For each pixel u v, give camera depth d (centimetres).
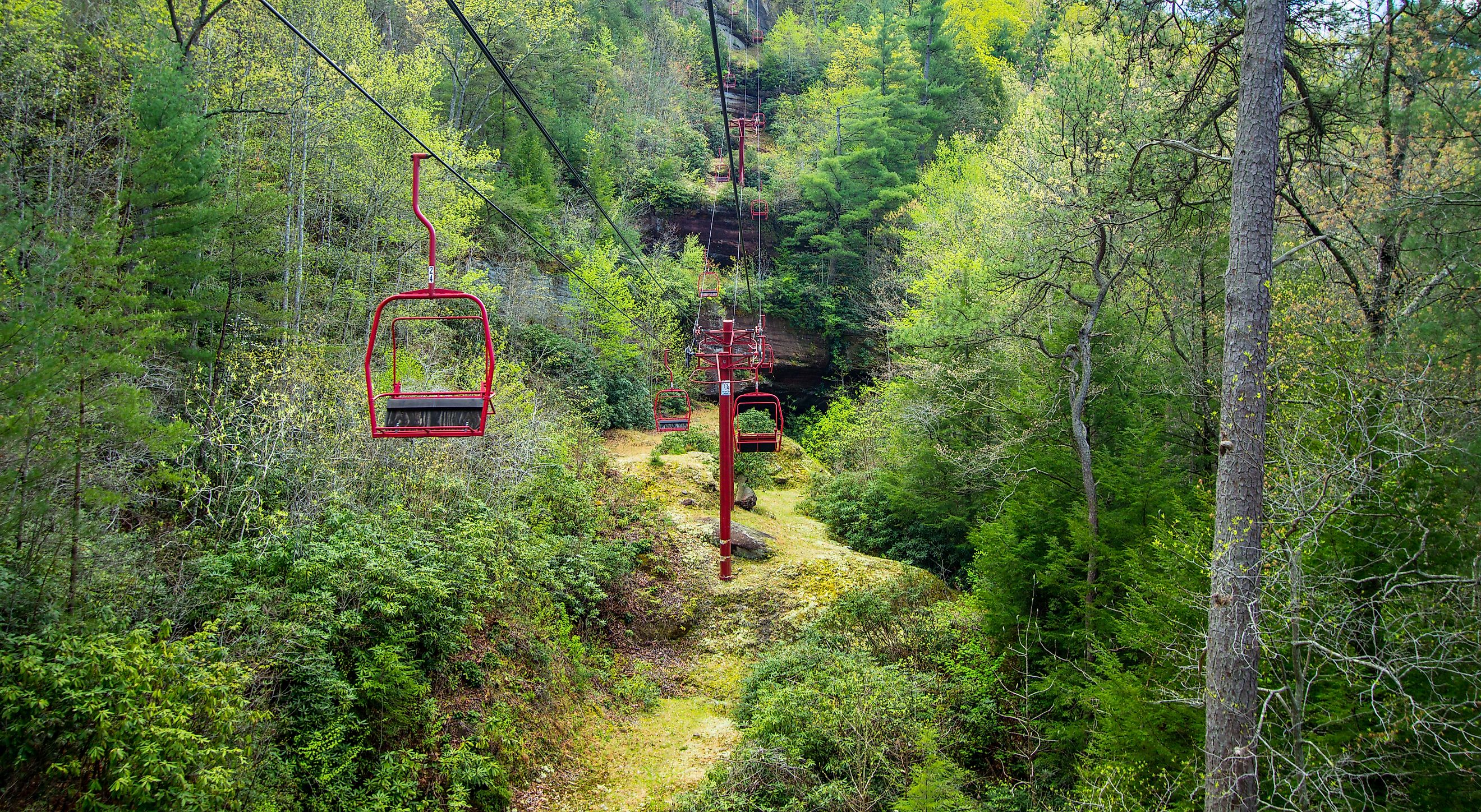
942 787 943
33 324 682
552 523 1555
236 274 1279
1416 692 701
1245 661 652
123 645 671
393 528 1122
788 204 4025
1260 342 684
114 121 1222
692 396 3312
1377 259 945
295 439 1169
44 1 1143
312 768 792
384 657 904
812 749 1095
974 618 1388
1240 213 703
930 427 1827
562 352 2494
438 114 2973
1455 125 838
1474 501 721
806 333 3719
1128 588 1012
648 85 4325
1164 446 1262
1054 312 1450
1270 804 670
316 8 1786
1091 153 1320
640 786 1087
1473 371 766
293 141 1652
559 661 1274
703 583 1691
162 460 930
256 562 905
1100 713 955
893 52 3759
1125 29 1148
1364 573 751
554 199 3108
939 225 2477
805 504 2309
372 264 1891
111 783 607
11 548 701
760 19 6072
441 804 888
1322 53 985
